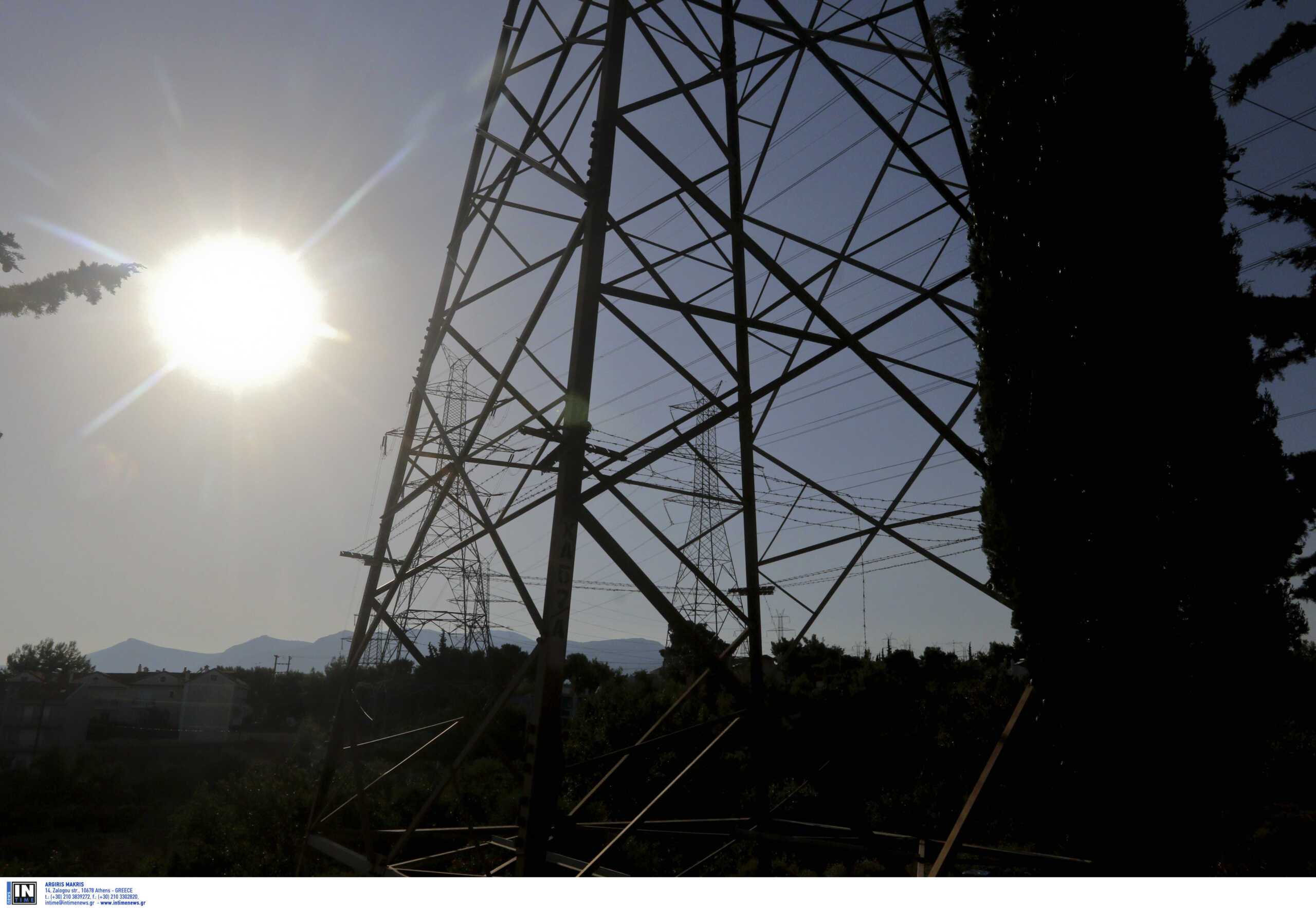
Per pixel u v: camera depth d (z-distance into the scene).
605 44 6.66
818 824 8.49
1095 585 5.41
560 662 5.32
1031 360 6.02
